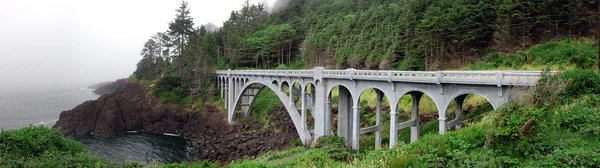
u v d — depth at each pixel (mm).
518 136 12039
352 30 65625
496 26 38125
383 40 53000
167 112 67750
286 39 82125
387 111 39031
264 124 54750
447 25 41000
